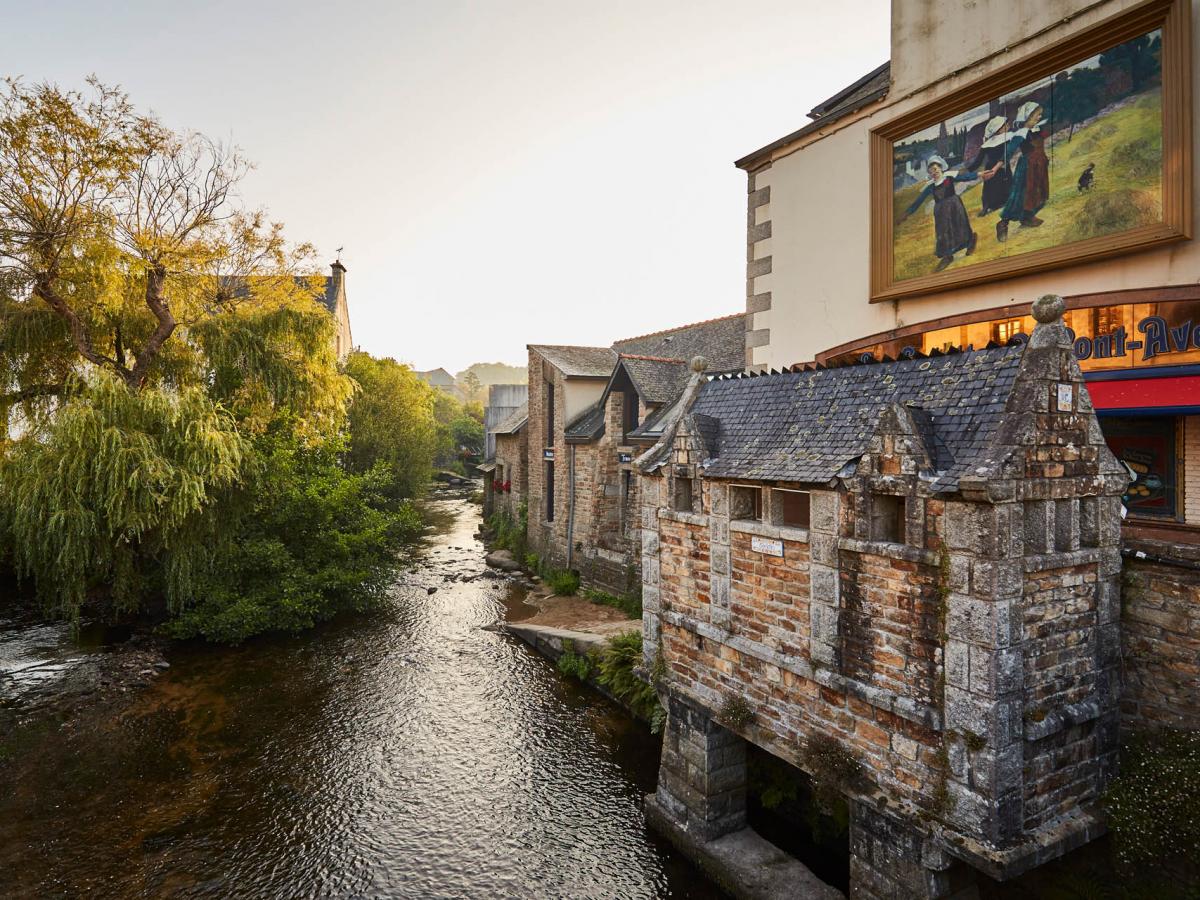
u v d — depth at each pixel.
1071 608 5.27
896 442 5.41
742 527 7.02
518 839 9.03
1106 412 7.69
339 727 12.17
